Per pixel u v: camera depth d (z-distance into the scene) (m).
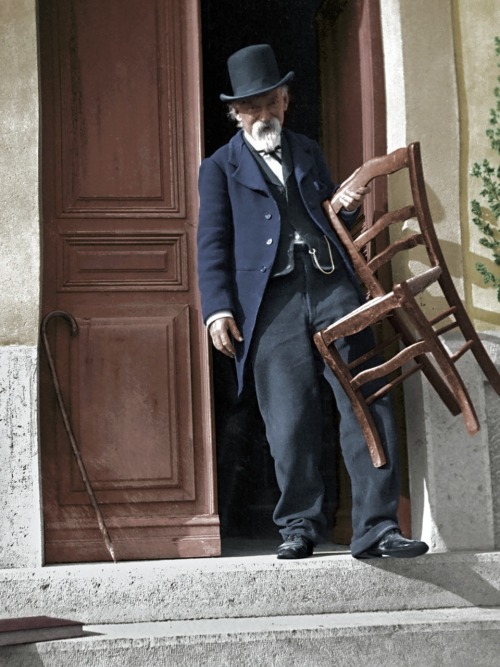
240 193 4.75
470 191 5.11
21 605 4.34
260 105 4.77
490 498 4.84
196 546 4.87
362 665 4.11
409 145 4.64
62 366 4.94
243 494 6.59
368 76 5.25
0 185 4.89
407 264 5.00
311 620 4.28
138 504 4.89
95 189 5.08
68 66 5.13
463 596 4.50
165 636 4.04
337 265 4.74
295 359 4.62
